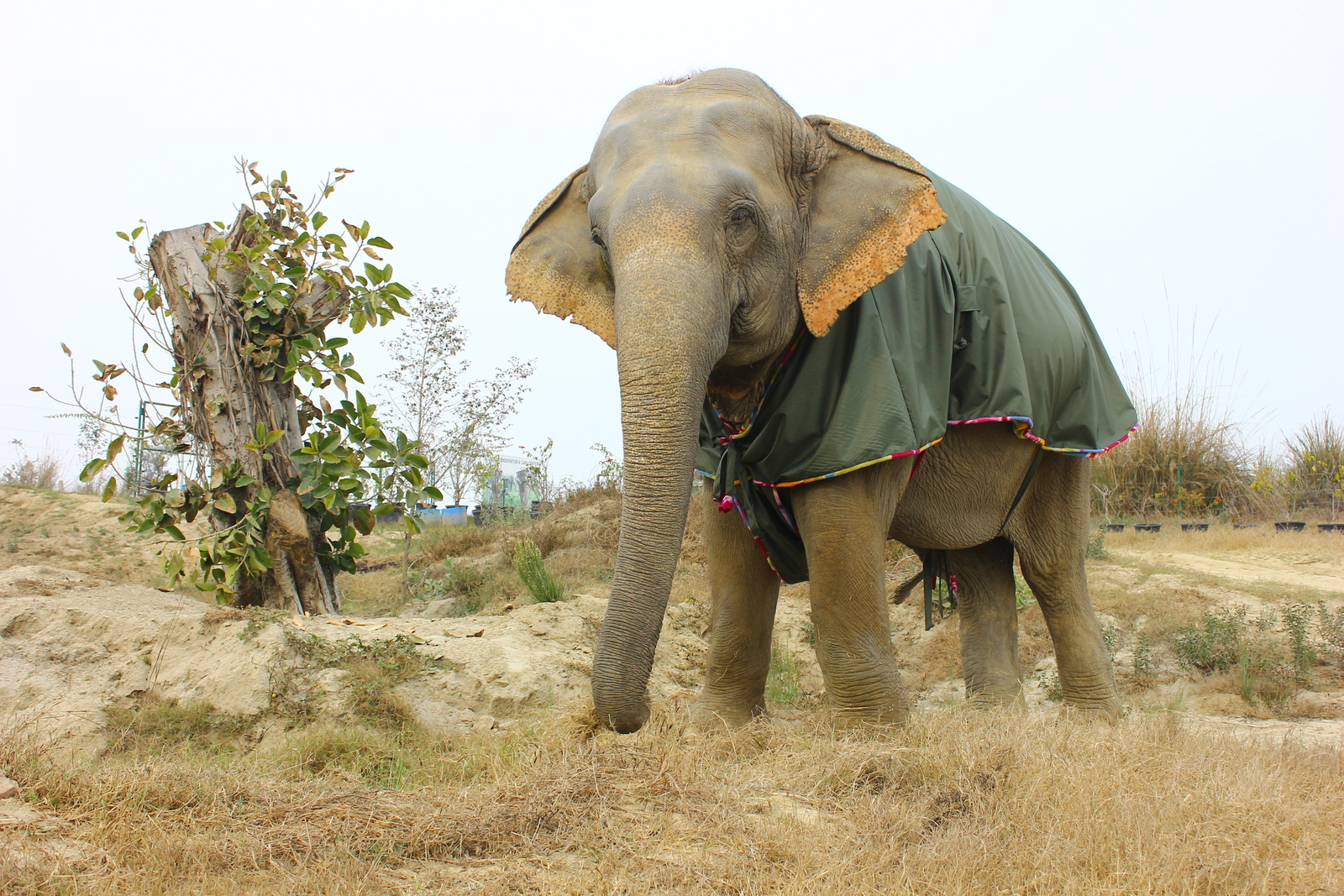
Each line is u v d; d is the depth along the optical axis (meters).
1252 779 3.52
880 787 3.61
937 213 4.47
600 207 4.30
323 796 3.37
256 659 5.27
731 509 5.08
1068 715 5.14
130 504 11.20
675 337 3.83
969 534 5.72
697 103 4.52
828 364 4.61
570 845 3.09
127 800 3.22
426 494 7.23
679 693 6.96
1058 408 5.59
